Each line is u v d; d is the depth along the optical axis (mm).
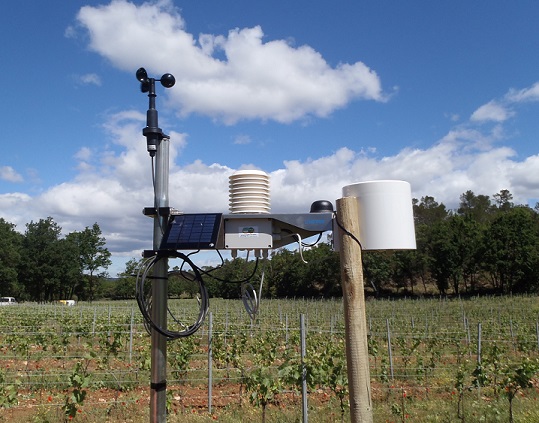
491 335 17422
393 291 62188
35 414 6898
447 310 32906
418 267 60250
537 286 52656
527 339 14984
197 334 13484
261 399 6113
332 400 7809
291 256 61281
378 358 12461
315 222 3074
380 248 2834
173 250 3006
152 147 3072
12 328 16781
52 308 28000
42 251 73625
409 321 25062
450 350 13914
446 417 6648
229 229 3125
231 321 22656
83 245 80000
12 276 68375
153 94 3109
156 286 3080
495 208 94812
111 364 10938
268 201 3244
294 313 28891
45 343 13695
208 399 7668
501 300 41469
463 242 56969
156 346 3055
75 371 6016
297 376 5809
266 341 13164
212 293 41094
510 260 53500
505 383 6582
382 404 7715
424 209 89500
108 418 6895
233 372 10195
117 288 82750
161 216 3076
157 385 3029
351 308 2828
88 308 27969
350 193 2955
